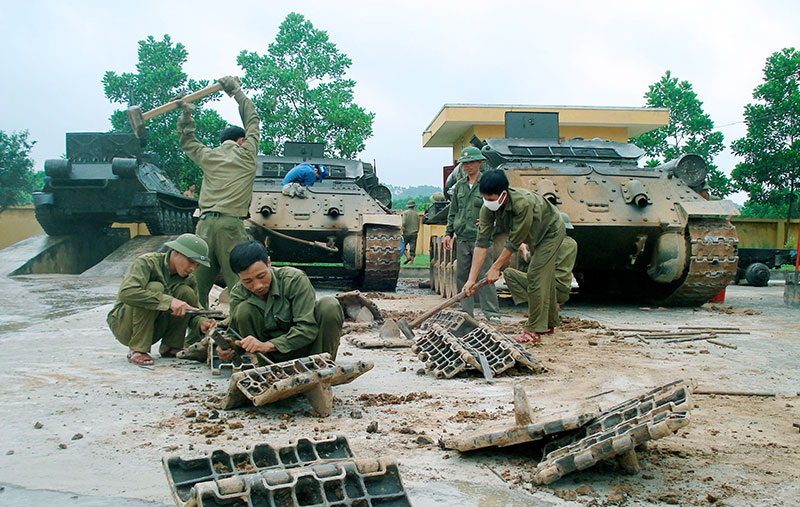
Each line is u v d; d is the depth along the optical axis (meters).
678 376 5.26
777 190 23.84
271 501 2.22
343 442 2.74
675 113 27.08
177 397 4.39
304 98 24.84
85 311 9.09
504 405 4.29
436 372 5.11
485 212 6.47
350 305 8.16
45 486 2.85
